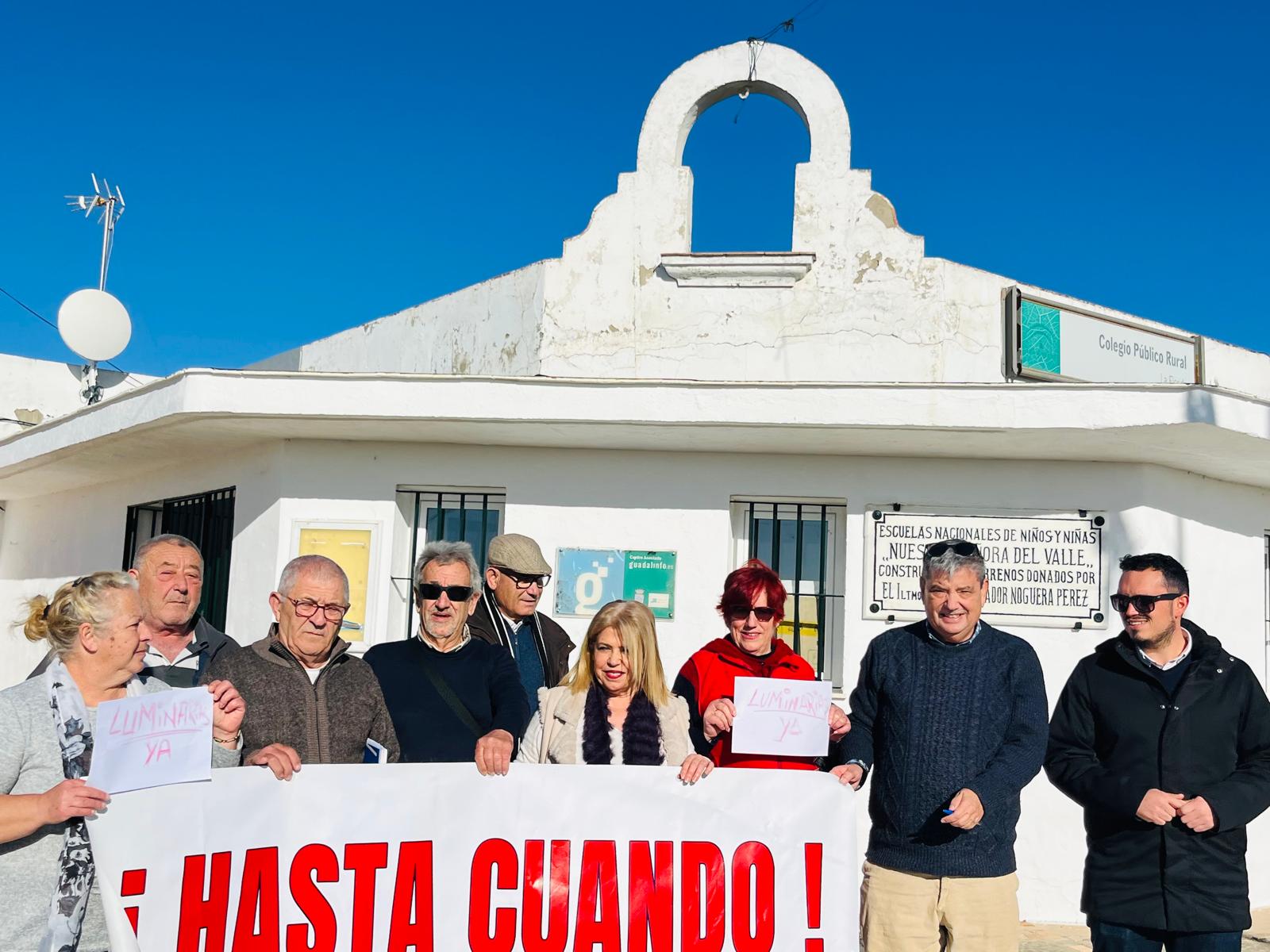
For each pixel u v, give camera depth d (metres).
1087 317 8.63
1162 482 7.68
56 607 3.24
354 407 7.11
